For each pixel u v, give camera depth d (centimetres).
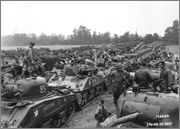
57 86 1290
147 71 1036
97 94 1809
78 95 1395
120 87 1129
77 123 1196
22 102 901
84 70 1647
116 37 5169
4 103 906
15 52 2622
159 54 2694
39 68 1302
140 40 5225
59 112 1138
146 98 800
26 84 980
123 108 810
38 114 916
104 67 2055
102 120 956
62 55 2323
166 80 979
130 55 2548
